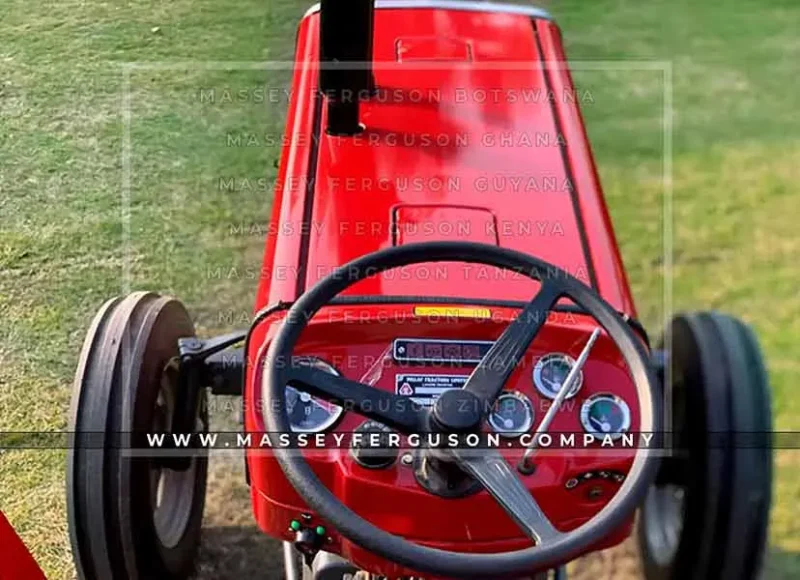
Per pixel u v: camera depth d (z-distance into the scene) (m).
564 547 1.89
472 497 2.17
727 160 5.07
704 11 6.18
